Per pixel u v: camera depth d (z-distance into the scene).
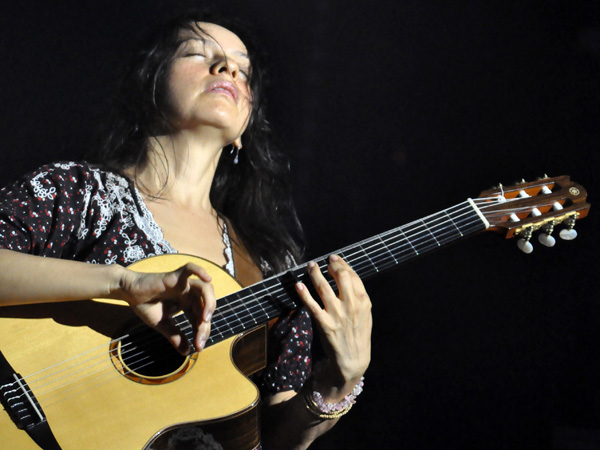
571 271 6.98
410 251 3.72
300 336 3.91
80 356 3.21
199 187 3.93
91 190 3.57
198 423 3.17
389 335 6.96
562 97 7.10
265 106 4.57
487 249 7.08
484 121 7.14
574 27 7.13
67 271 3.12
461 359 6.93
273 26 6.98
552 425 6.82
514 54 7.19
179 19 4.24
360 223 7.00
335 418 3.71
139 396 3.18
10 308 3.23
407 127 7.14
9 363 3.14
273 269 4.18
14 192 3.42
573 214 3.97
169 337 3.21
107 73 6.38
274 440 3.78
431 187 7.06
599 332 6.89
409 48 7.20
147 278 3.09
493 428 6.82
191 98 3.86
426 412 6.83
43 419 3.05
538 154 7.06
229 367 3.35
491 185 7.05
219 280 3.53
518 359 6.93
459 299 7.02
